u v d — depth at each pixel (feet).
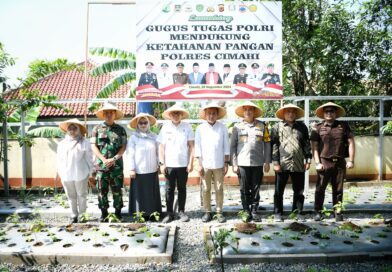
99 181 20.17
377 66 36.27
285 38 40.47
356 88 38.34
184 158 20.97
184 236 18.63
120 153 20.29
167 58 25.85
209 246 16.43
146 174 20.81
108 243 16.65
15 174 29.09
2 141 28.07
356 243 16.48
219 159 20.70
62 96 65.31
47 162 29.12
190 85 25.93
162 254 15.62
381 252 15.81
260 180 20.61
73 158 19.89
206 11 25.77
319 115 21.15
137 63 25.80
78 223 19.56
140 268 15.10
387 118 30.63
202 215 22.29
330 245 16.22
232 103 35.45
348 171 30.86
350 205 23.15
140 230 18.19
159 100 25.90
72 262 15.48
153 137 21.17
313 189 29.14
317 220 20.42
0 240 17.12
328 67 37.58
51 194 27.84
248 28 25.89
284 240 16.84
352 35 36.65
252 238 17.10
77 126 20.27
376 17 36.04
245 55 25.98
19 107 28.32
